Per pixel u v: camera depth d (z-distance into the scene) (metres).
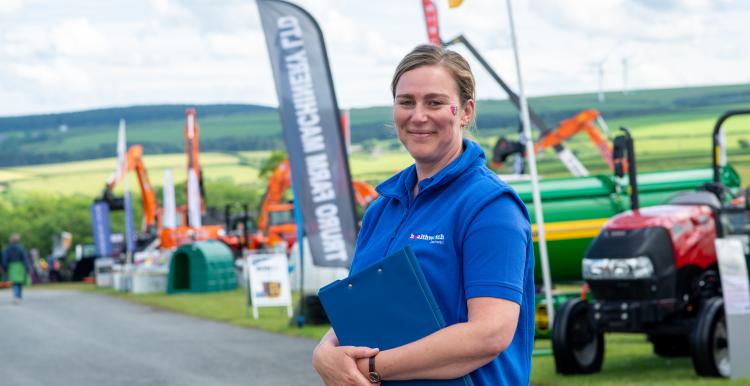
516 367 3.01
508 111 166.75
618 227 10.45
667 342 11.59
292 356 13.04
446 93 3.04
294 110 14.85
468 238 2.93
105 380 11.21
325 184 14.79
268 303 19.33
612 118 141.38
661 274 10.18
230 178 157.25
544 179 14.09
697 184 14.68
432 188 3.04
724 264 9.55
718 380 9.52
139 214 118.00
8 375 11.81
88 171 190.25
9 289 45.38
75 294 34.28
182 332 16.97
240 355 13.27
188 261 31.97
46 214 116.62
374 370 2.91
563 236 13.72
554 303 13.41
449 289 2.95
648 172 14.65
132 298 29.50
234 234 45.84
